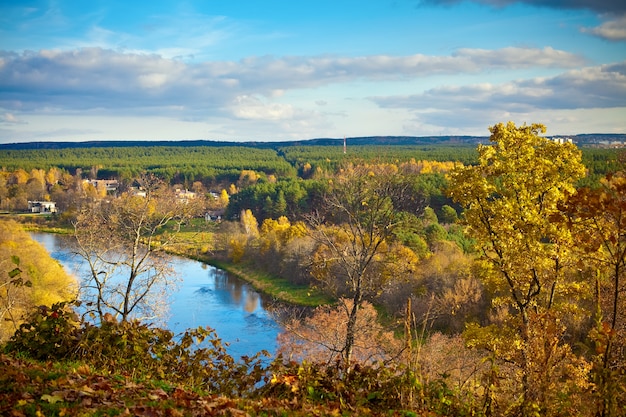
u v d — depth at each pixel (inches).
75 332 419.8
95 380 324.8
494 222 753.6
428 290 1551.4
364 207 840.3
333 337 803.4
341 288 1083.9
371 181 852.0
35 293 1374.3
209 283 2309.3
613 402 283.3
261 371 391.9
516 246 716.0
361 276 794.8
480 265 800.9
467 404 356.2
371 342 803.4
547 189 716.7
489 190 730.8
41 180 5315.0
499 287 793.6
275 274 2363.4
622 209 282.8
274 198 3592.5
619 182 288.0
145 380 354.6
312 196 3341.5
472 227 770.8
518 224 714.2
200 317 1710.1
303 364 381.4
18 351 412.8
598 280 321.1
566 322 770.8
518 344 623.8
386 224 823.7
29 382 299.9
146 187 976.3
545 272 706.8
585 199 294.2
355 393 360.5
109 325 421.4
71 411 261.7
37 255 1627.7
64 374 326.6
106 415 262.7
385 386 365.1
